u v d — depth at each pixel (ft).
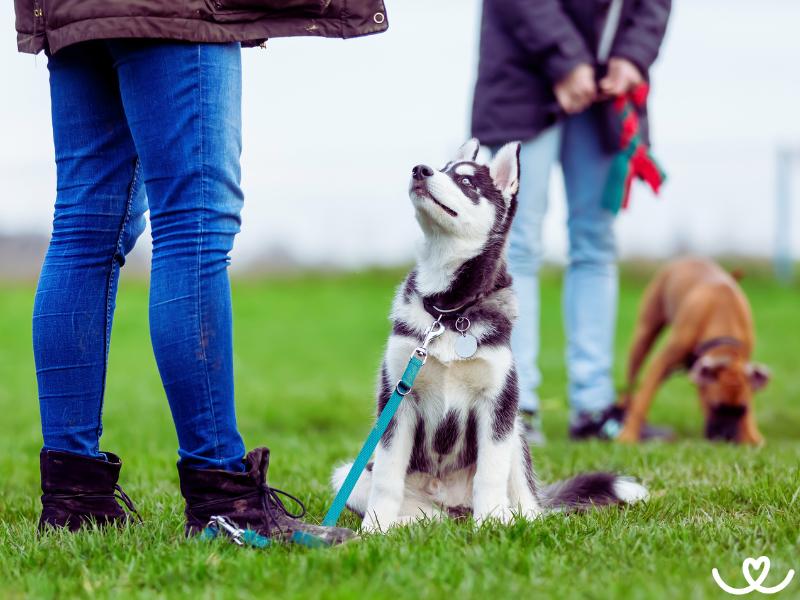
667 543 11.70
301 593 9.73
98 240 12.54
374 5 11.87
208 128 11.63
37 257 78.79
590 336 25.77
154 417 31.48
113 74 12.51
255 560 10.80
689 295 30.17
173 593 9.87
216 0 11.36
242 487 12.12
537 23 22.03
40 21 11.79
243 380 41.52
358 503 14.93
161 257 11.79
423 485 15.16
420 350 13.71
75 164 12.51
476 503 14.03
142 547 11.75
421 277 14.75
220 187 11.80
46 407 12.67
